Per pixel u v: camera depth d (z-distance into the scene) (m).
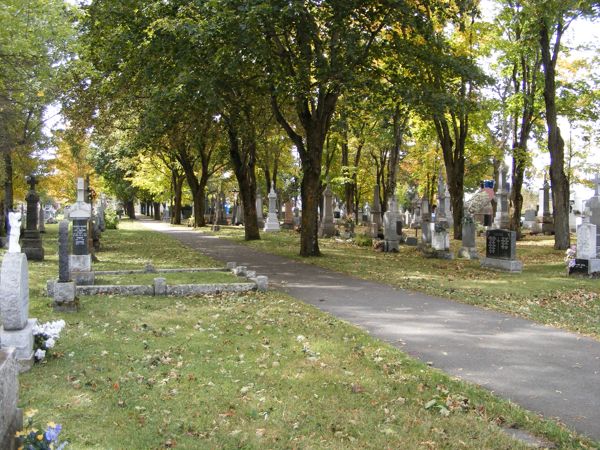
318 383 6.32
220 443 4.79
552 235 37.19
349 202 48.56
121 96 22.50
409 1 18.27
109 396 5.79
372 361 7.23
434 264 19.42
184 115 22.33
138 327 8.90
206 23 15.40
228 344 7.99
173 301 11.38
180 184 53.06
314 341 8.20
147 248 24.66
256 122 27.64
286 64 18.67
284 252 22.72
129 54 19.23
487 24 25.30
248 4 15.02
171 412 5.43
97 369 6.64
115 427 5.03
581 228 16.66
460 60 19.30
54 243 26.73
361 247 26.23
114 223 42.50
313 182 21.03
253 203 29.92
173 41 16.78
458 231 31.00
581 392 6.26
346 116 19.48
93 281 12.75
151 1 17.34
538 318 10.41
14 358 3.64
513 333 9.13
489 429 5.14
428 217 25.09
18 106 21.36
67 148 38.16
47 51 19.58
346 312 10.69
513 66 29.11
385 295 12.68
